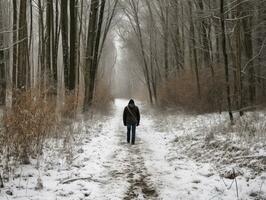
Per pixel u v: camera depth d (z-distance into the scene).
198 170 8.69
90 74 23.36
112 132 16.88
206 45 23.78
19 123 8.43
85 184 7.50
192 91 23.41
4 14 26.47
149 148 12.29
